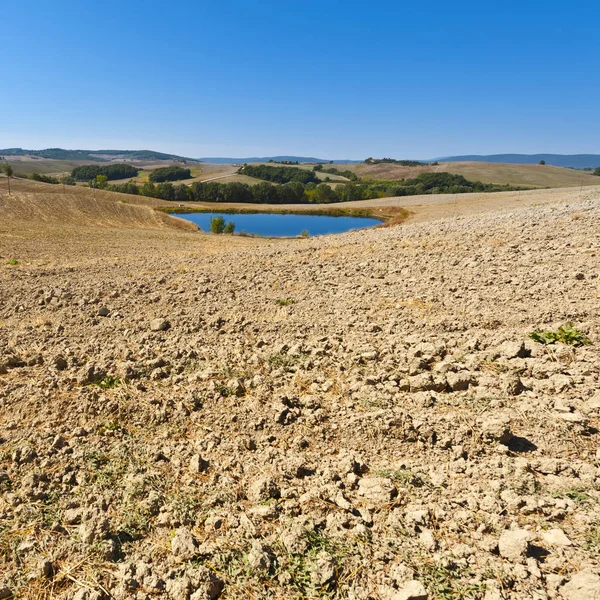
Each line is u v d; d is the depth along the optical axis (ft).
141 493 10.88
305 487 10.89
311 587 8.23
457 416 13.04
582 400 13.41
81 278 42.11
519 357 16.37
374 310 24.18
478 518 9.51
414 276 30.76
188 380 16.75
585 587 7.47
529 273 26.94
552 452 11.48
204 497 10.72
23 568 8.97
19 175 394.32
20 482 11.47
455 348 18.08
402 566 8.35
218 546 9.21
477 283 26.66
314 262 40.86
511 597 7.62
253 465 11.85
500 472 10.77
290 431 13.28
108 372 17.46
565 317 19.42
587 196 100.27
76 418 14.56
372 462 11.76
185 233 167.12
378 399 14.15
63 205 197.98
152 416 14.33
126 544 9.46
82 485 11.27
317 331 21.68
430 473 11.00
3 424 14.55
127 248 94.73
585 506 9.49
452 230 51.80
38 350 21.09
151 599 8.16
